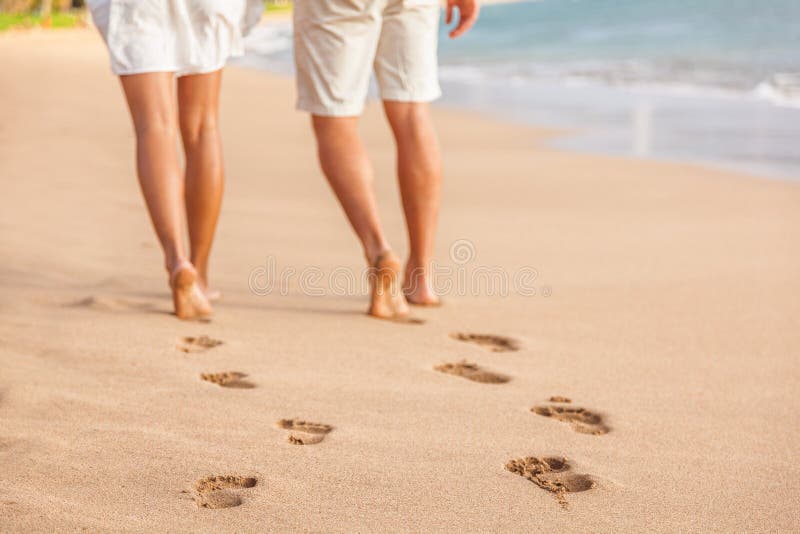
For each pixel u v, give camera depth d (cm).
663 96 2562
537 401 506
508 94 2800
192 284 622
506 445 440
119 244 859
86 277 733
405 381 526
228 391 494
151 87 619
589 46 4844
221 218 1012
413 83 681
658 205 1162
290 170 1383
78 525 340
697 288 767
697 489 402
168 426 441
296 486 384
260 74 3847
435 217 700
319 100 649
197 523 347
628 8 7531
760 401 515
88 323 599
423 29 678
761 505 388
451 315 680
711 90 2642
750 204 1162
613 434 463
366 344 594
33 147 1473
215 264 813
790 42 4088
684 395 523
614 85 2958
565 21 7062
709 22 5444
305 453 419
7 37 7194
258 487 381
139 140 625
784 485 408
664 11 6738
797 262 859
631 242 947
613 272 822
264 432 440
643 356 593
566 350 603
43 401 461
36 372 503
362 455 420
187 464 399
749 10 5872
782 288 768
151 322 611
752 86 2692
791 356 596
